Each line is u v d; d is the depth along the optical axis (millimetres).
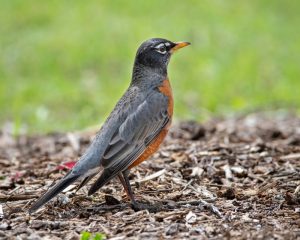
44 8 26000
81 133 15055
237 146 12469
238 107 18594
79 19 24984
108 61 22359
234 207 9328
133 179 10773
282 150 12164
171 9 25656
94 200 9867
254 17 25375
